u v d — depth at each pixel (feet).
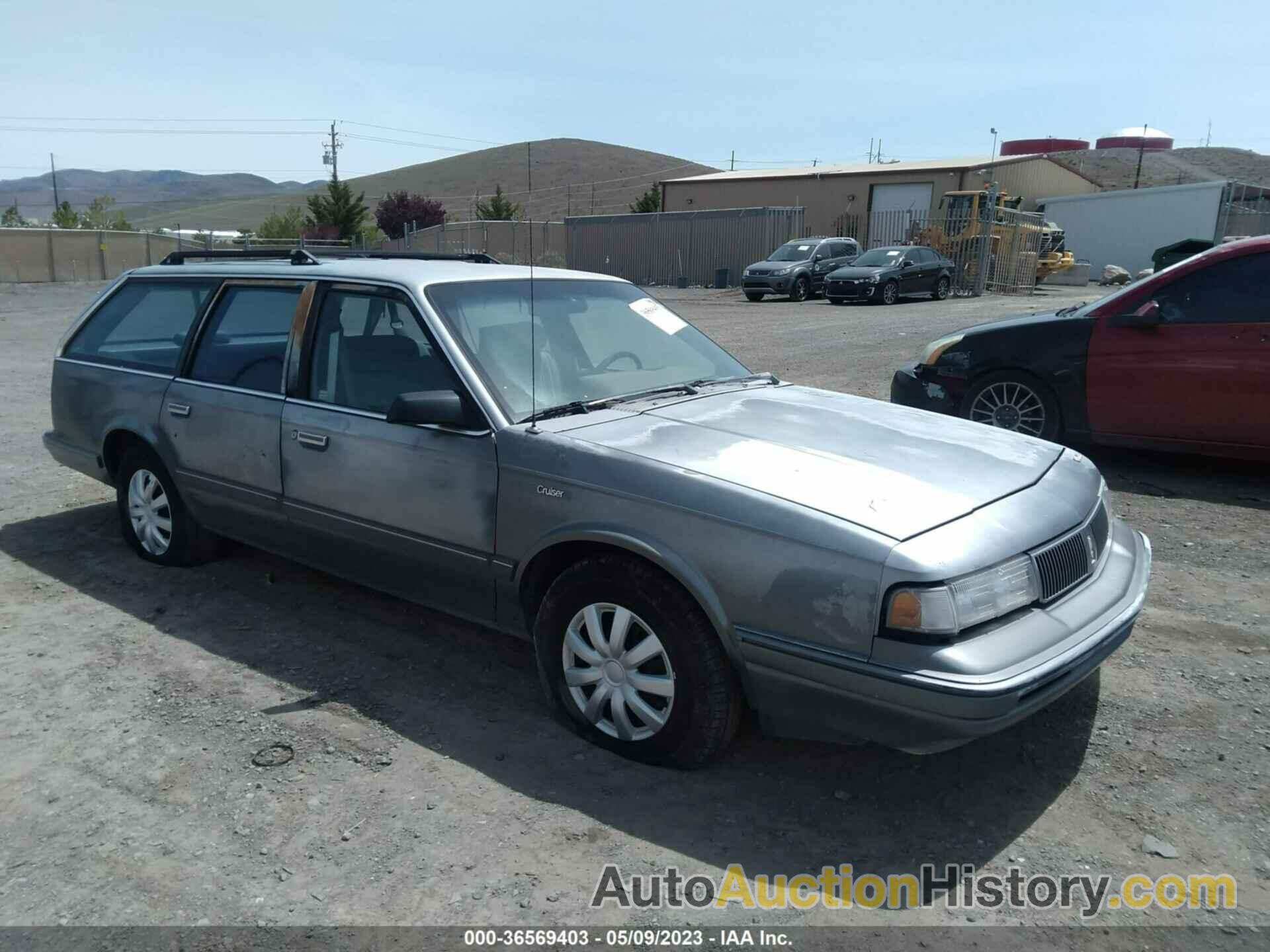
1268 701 12.46
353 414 13.39
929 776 10.98
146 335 17.25
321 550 14.35
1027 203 136.26
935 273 84.84
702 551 10.11
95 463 17.98
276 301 15.05
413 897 9.00
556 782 10.81
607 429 11.77
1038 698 9.39
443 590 12.87
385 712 12.35
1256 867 9.43
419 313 12.94
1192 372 21.07
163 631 14.80
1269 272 20.56
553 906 8.88
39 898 9.00
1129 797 10.57
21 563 17.70
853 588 9.34
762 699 10.10
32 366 44.47
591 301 14.97
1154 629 14.64
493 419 11.97
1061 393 22.72
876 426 12.57
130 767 11.10
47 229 119.85
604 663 11.18
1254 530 18.81
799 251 91.97
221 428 15.19
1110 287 113.70
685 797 10.55
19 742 11.63
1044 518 10.48
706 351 15.49
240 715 12.25
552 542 11.21
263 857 9.55
